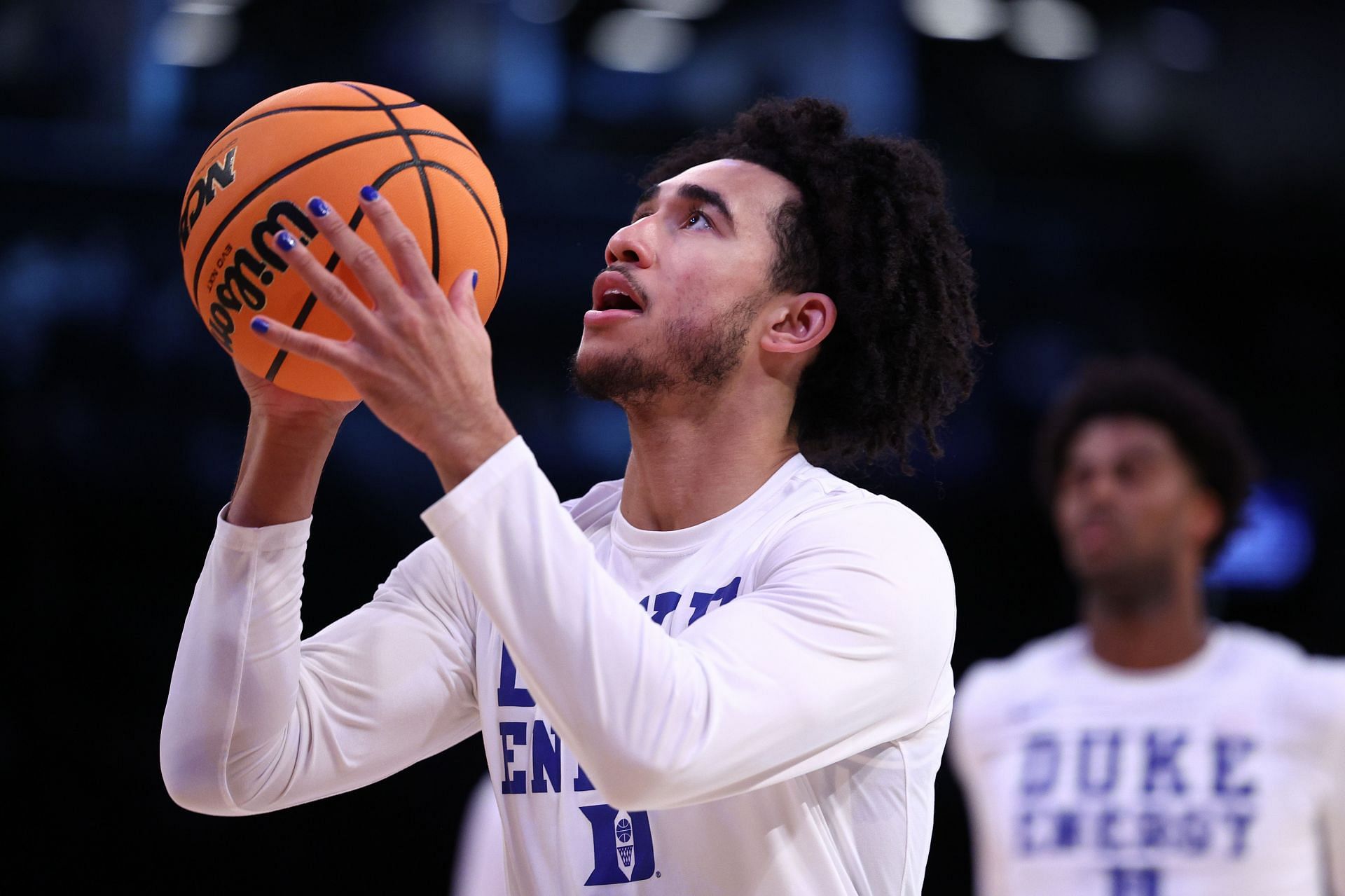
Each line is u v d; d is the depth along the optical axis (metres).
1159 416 7.82
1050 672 7.98
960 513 17.62
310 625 15.79
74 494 15.48
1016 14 16.41
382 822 14.89
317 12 15.43
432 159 3.90
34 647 15.11
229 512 4.16
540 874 4.07
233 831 14.82
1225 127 17.23
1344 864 7.37
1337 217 17.66
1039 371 17.58
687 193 4.60
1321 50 16.95
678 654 3.38
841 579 3.73
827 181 4.77
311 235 3.70
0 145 15.04
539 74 16.05
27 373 15.47
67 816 14.77
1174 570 7.73
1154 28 16.75
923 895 15.70
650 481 4.47
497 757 4.23
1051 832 7.52
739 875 3.84
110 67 15.12
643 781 3.26
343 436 16.08
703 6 16.11
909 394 5.09
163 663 15.38
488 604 3.32
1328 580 17.42
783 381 4.61
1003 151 17.06
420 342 3.34
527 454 3.42
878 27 16.30
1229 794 7.29
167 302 15.78
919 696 3.84
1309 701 7.39
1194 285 17.92
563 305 16.73
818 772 3.97
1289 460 17.77
